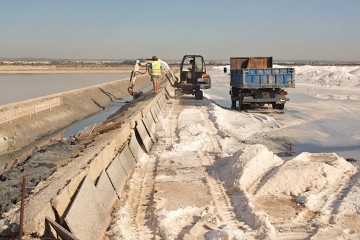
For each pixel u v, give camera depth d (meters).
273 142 12.98
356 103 24.23
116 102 32.50
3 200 5.64
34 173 7.14
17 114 16.88
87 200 5.77
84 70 74.69
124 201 7.24
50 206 5.22
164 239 5.77
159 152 11.10
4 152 14.59
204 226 6.14
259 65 23.03
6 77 53.75
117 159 8.34
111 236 5.82
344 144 12.82
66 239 4.76
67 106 23.55
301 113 19.66
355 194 7.34
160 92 23.59
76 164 7.16
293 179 7.74
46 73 66.25
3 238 4.69
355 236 5.77
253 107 21.55
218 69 105.81
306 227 6.11
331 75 45.75
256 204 7.03
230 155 9.81
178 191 7.76
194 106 22.34
